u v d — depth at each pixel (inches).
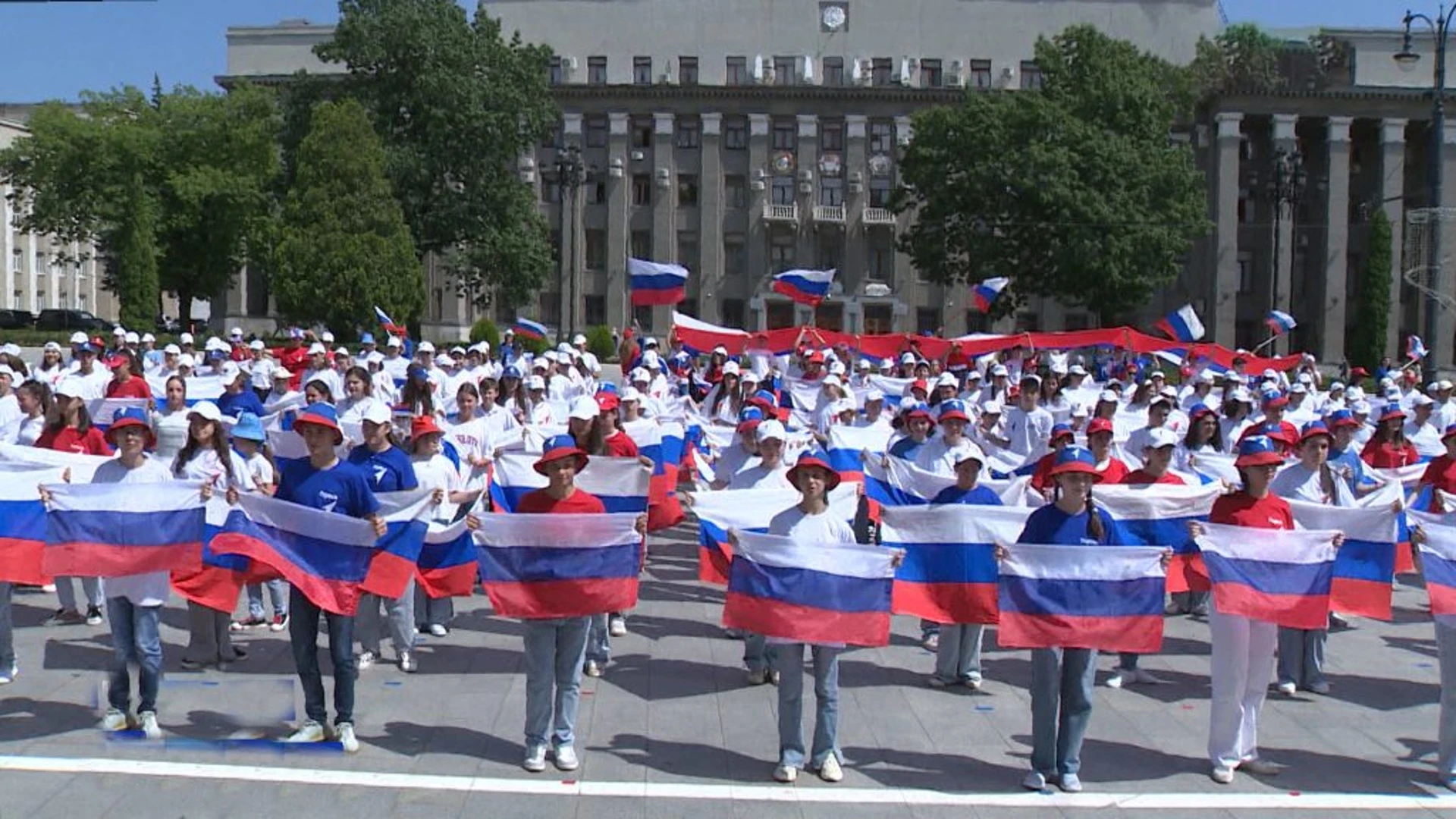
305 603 306.7
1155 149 2022.6
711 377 882.1
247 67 2815.0
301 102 2145.7
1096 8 2687.0
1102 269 1950.1
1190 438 498.6
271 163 2161.7
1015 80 2696.9
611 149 2699.3
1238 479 467.2
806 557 296.5
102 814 266.2
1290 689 384.2
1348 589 369.7
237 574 336.8
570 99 2696.9
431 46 2014.0
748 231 2699.3
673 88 2662.4
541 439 502.9
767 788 294.5
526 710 320.5
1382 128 2496.3
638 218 2719.0
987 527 368.2
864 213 2662.4
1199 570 399.9
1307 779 309.7
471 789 288.4
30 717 326.3
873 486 449.4
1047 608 291.4
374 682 374.0
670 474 517.7
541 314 2760.8
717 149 2689.5
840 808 283.3
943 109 2121.1
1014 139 2028.8
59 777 286.5
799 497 394.3
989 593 367.2
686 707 359.6
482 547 297.3
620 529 299.1
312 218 1846.7
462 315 2768.2
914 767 312.5
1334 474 409.1
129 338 930.7
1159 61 2365.9
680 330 964.6
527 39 2753.4
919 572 370.9
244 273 2827.3
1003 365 906.7
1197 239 2608.3
